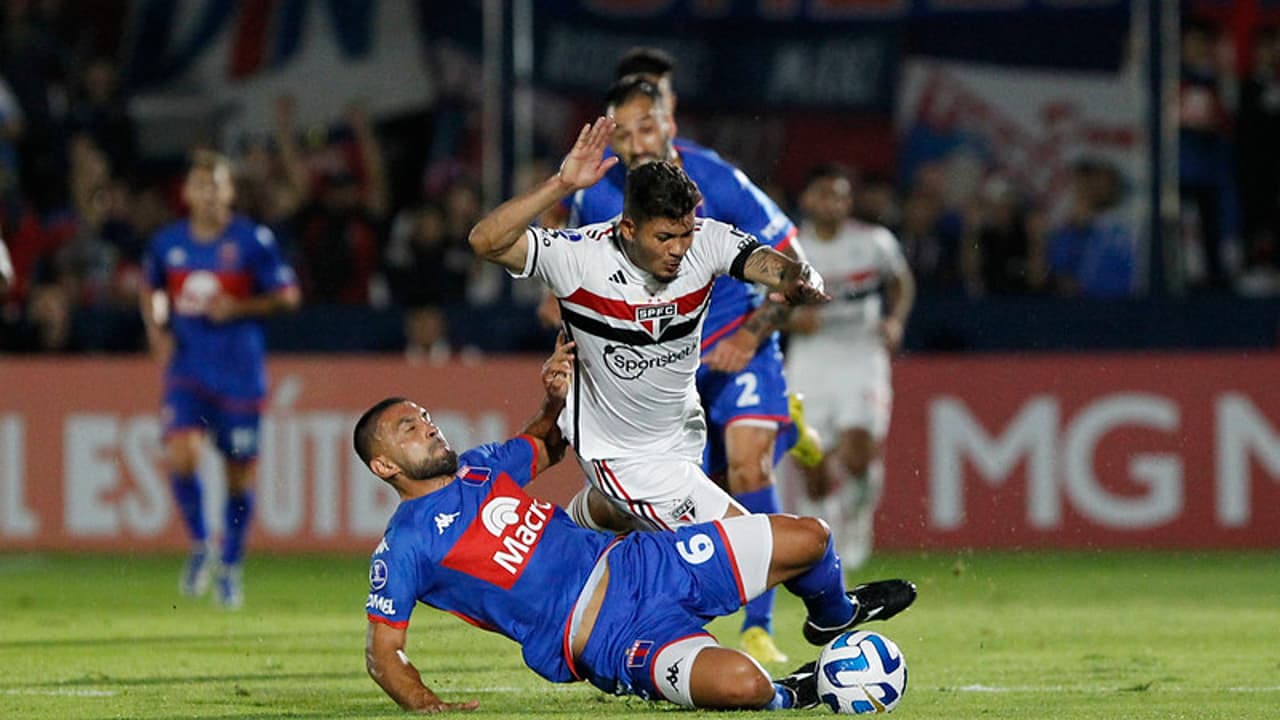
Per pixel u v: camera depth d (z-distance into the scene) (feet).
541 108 209.36
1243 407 168.45
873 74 208.54
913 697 77.30
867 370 152.25
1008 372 170.50
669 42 210.79
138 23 215.51
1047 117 204.74
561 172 71.15
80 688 83.05
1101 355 175.83
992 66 205.98
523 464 74.90
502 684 83.92
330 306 188.65
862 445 152.15
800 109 210.38
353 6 212.64
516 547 69.82
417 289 189.37
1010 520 170.09
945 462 170.91
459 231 192.34
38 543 174.40
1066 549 169.68
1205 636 105.70
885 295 181.37
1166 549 168.76
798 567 71.77
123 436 173.68
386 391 171.22
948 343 183.21
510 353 185.47
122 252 199.72
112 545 173.68
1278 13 200.13
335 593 137.39
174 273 139.33
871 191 186.70
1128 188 202.08
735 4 209.87
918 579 145.28
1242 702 75.51
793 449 102.47
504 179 191.01
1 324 185.88
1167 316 181.57
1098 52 203.51
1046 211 204.23
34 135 207.10
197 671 90.27
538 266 73.31
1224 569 152.35
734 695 65.98
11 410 175.11
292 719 70.44
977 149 206.59
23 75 210.18
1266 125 200.34
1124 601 128.16
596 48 209.87
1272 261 199.72
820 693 69.62
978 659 94.17
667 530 76.64
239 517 132.67
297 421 171.42
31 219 201.26
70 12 214.69
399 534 69.77
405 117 212.43
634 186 70.64
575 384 77.97
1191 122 201.16
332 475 171.01
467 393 171.42
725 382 93.61
